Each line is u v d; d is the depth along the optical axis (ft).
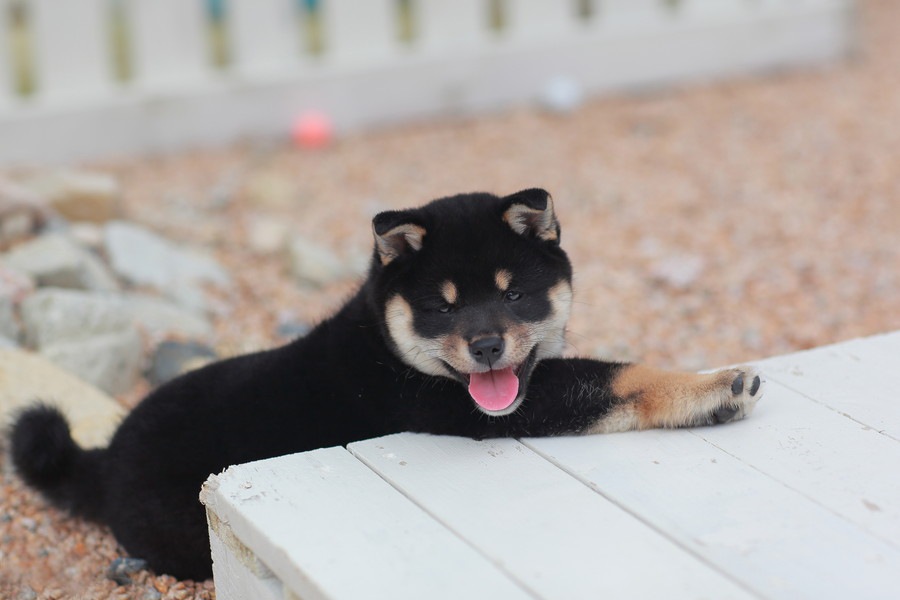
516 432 11.64
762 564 9.05
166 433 12.48
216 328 20.25
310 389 12.39
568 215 25.99
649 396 11.65
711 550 9.27
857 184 27.20
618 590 8.80
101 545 13.61
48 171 25.43
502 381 11.81
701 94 34.58
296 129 31.32
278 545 9.51
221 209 26.32
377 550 9.43
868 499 10.03
